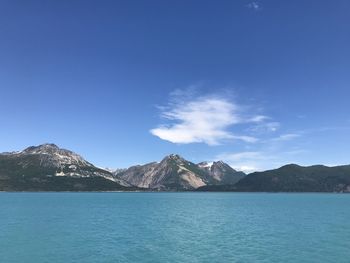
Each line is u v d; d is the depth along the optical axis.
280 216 127.62
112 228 90.06
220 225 97.56
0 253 57.50
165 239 72.00
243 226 94.94
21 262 51.62
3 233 79.56
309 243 67.12
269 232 82.81
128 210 158.38
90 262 51.59
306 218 119.00
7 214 130.12
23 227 90.56
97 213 138.88
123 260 52.91
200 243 67.31
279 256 55.50
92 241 69.19
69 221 106.62
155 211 152.75
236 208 176.25
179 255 56.31
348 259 53.59
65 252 58.47
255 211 154.38
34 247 62.56
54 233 80.06
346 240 70.75
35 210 151.88
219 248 62.06
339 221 108.44
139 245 65.06
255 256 55.50
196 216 128.00
